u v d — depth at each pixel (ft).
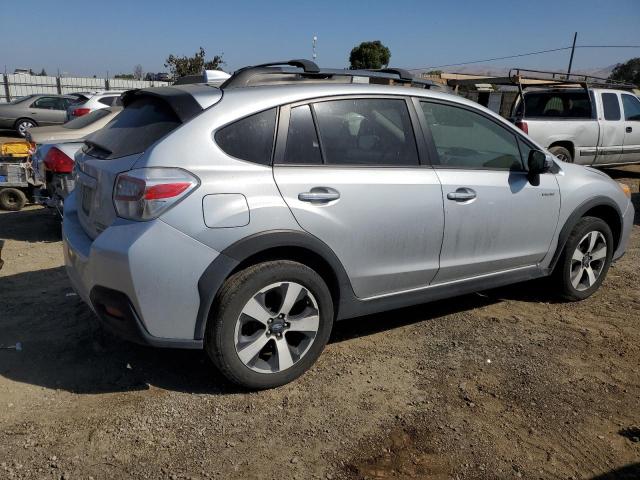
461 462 9.02
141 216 9.53
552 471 8.89
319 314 11.05
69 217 12.28
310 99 11.12
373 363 12.10
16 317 13.76
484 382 11.44
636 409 10.66
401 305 12.53
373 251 11.55
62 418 9.79
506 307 15.48
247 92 10.69
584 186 15.11
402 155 12.09
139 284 9.46
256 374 10.52
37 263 18.24
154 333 9.82
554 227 14.64
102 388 10.79
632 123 36.70
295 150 10.77
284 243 10.30
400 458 9.07
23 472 8.43
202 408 10.23
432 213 12.19
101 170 10.44
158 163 9.65
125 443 9.18
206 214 9.67
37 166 23.79
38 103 68.03
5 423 9.58
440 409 10.44
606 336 13.75
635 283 17.71
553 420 10.21
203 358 12.06
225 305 9.94
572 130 33.86
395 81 13.32
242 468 8.71
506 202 13.44
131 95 12.17
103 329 13.20
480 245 13.26
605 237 15.87
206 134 10.03
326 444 9.34
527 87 36.76
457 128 13.10
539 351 12.88
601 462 9.15
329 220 10.80
